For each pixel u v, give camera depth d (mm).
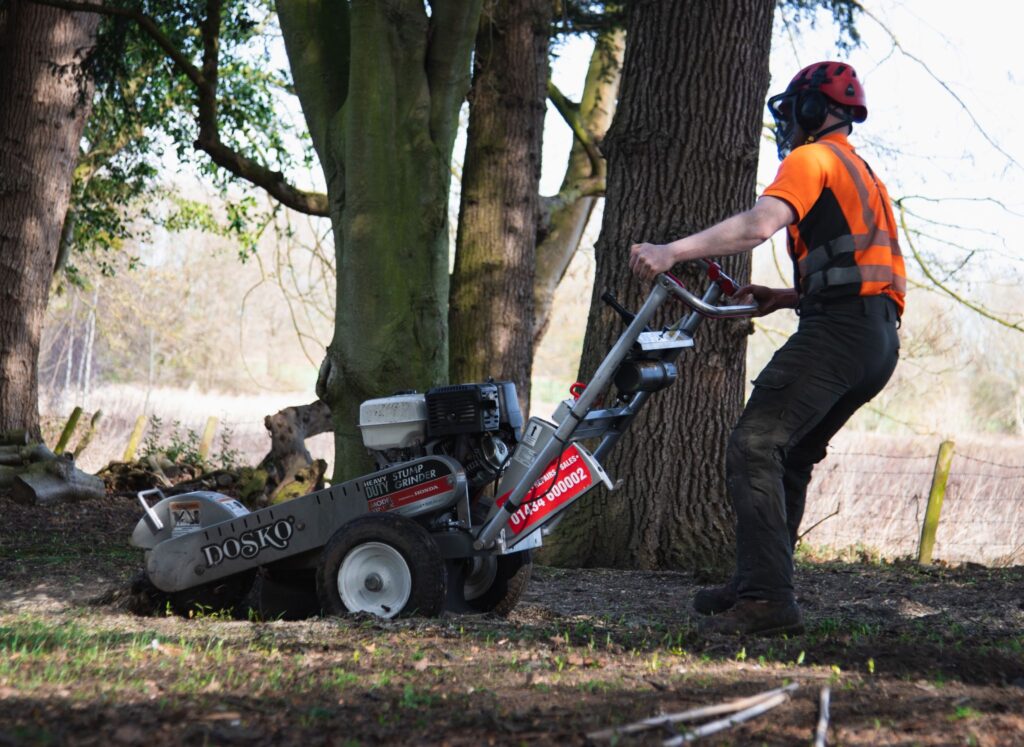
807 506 17875
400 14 13352
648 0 11453
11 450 19406
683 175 11281
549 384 72688
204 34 15500
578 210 21016
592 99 21047
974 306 17984
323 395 13547
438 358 13492
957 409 31031
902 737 3979
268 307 70312
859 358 5949
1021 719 4234
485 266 16438
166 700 4488
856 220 5984
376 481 7215
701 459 11430
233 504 7992
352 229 13289
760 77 11508
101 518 17484
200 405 49750
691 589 9656
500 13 16469
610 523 11539
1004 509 17484
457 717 4285
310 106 14148
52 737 3842
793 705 4465
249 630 6672
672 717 4133
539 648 5875
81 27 20734
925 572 11430
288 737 3986
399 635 6184
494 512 6961
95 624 7145
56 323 63844
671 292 6156
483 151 16531
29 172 20375
